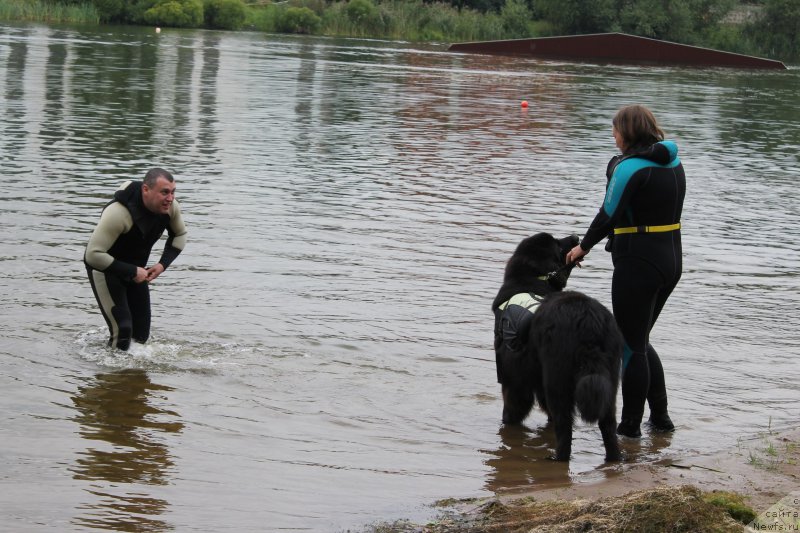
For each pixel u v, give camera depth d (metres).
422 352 8.61
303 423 6.99
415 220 13.93
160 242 11.85
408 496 5.81
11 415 6.76
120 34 53.25
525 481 6.12
